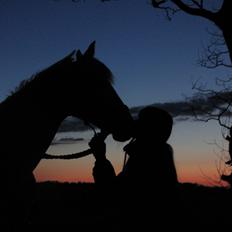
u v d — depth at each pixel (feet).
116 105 14.69
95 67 14.78
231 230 24.11
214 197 32.53
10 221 13.30
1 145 13.25
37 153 13.76
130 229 12.36
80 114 14.61
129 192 12.34
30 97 13.99
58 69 14.49
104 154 13.46
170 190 12.39
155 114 12.72
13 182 13.30
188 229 12.41
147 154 12.45
